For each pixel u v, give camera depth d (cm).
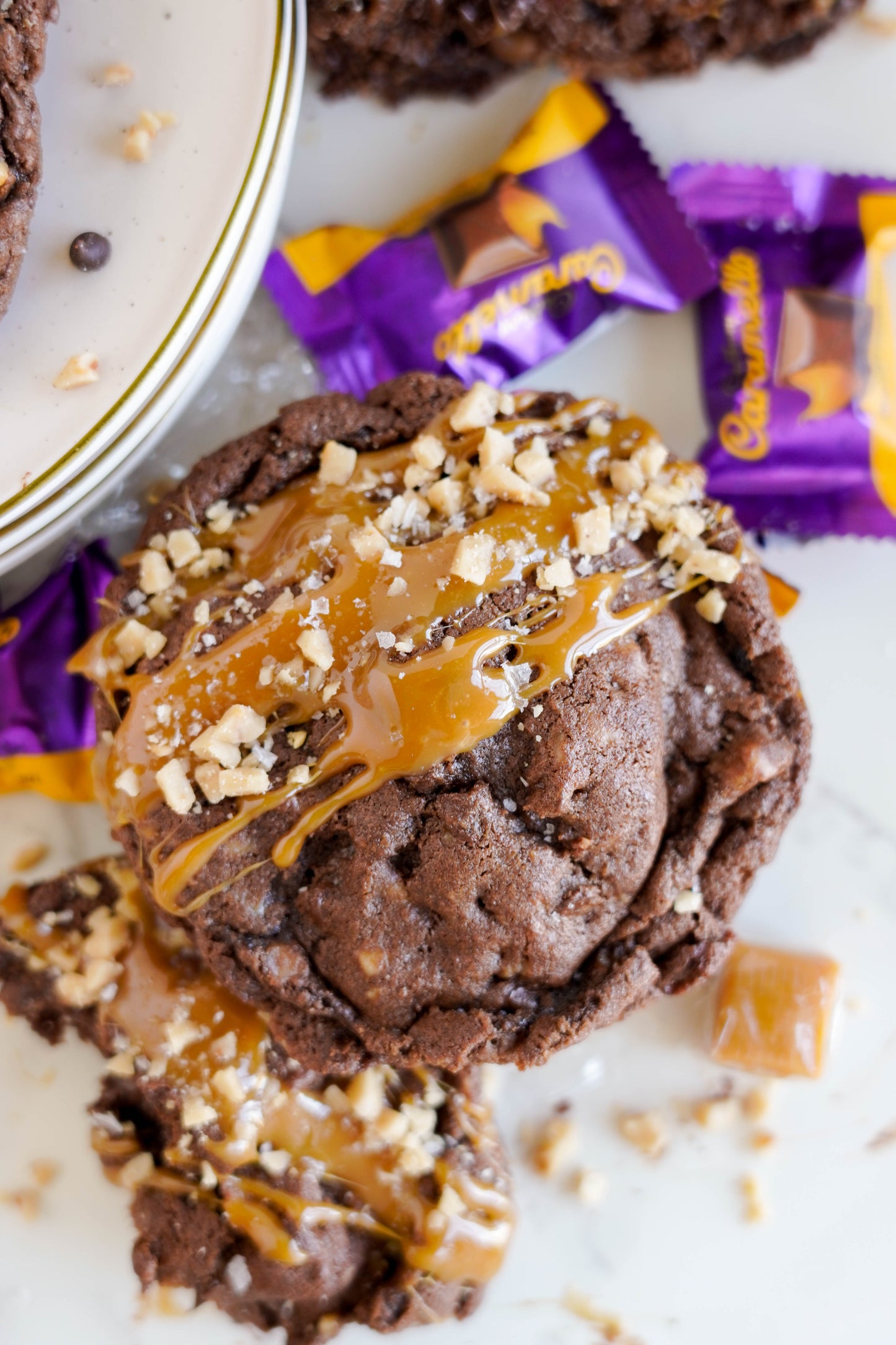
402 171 42
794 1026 40
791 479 41
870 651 42
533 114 41
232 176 36
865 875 41
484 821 35
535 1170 40
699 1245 41
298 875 36
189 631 36
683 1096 41
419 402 37
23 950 40
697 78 42
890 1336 41
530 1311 40
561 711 35
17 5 35
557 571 36
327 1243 38
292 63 37
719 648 37
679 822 37
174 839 36
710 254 41
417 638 35
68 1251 40
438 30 40
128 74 36
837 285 41
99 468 36
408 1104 39
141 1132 39
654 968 36
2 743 40
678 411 42
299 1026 36
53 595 40
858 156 42
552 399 37
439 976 36
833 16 41
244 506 37
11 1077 40
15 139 35
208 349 37
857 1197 41
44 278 36
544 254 40
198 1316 40
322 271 41
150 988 39
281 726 36
